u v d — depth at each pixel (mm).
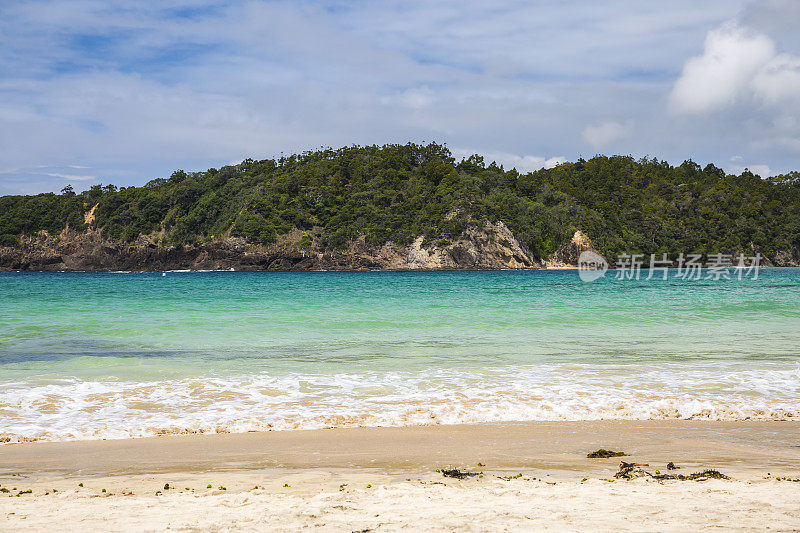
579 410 9461
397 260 135625
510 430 8320
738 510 4598
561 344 16234
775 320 21844
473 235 133750
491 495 5180
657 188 189000
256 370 12641
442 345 16078
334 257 138000
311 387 11039
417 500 5016
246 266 139750
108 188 175750
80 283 61531
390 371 12555
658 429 8352
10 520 4500
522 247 138250
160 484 5809
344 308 26812
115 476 6152
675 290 44875
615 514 4520
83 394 10344
